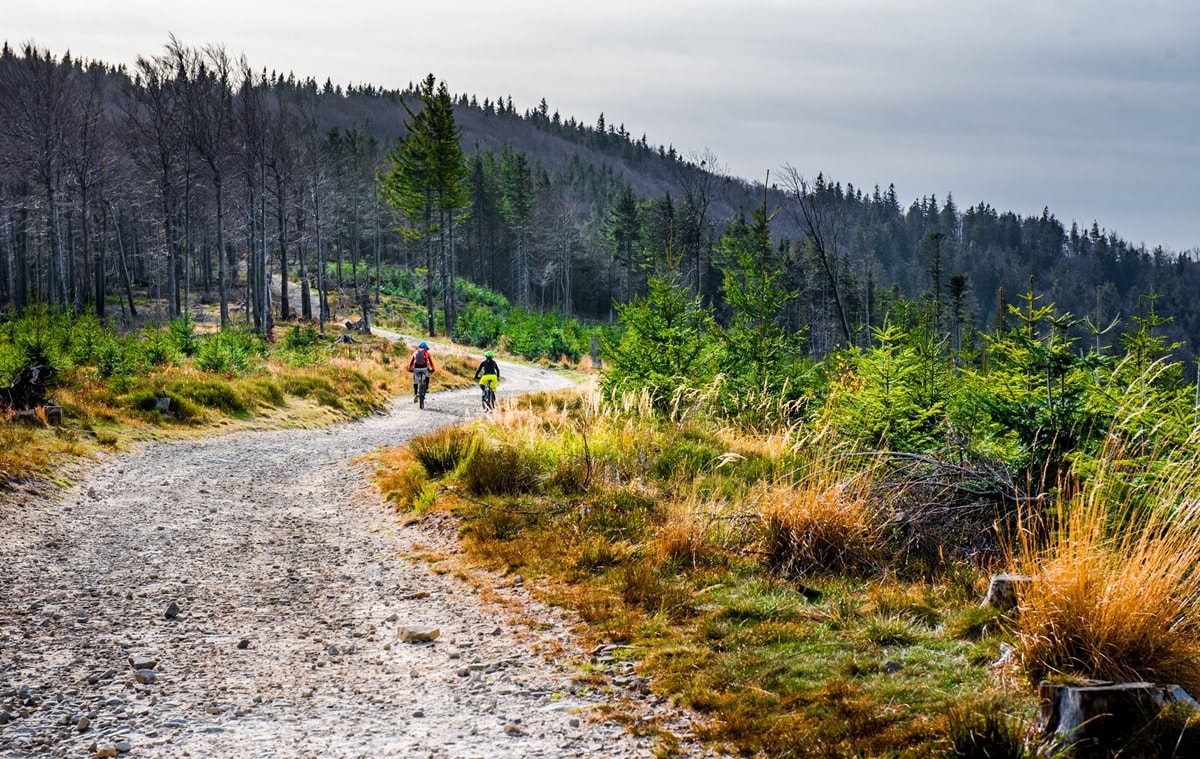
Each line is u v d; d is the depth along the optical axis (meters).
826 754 3.83
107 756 4.10
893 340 9.38
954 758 3.61
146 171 62.03
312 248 89.75
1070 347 7.18
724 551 7.18
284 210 61.31
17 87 52.56
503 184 123.12
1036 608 4.64
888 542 6.94
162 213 63.31
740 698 4.54
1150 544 4.79
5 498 9.77
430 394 30.30
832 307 52.50
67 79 56.47
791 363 14.55
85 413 15.40
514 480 10.14
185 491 11.62
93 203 59.75
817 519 6.97
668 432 11.94
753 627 5.55
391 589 7.26
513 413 14.51
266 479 12.92
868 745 3.85
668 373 14.38
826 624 5.52
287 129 61.28
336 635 6.11
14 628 6.07
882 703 4.27
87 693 4.96
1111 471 5.72
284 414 20.30
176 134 53.25
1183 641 4.42
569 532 8.19
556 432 12.80
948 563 6.50
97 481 11.75
